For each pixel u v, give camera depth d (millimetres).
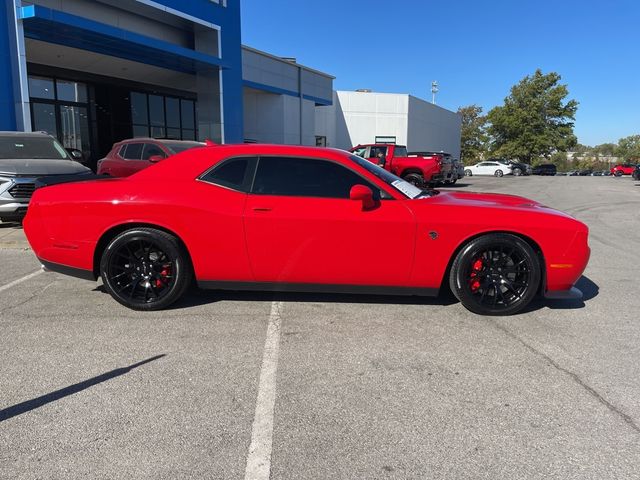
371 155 18375
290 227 4270
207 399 2973
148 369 3367
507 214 4332
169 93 22766
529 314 4547
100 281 5559
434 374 3334
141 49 15328
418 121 39344
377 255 4289
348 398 3002
